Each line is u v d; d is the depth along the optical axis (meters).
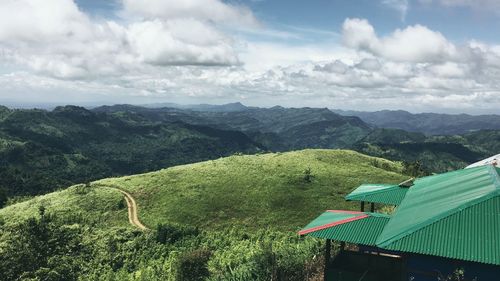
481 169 23.20
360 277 19.58
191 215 91.69
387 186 28.58
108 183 117.50
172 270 50.56
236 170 117.00
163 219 90.50
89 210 98.06
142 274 55.50
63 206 100.56
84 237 78.19
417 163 128.88
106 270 61.00
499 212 15.27
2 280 41.31
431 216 16.12
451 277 14.62
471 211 15.62
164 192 104.81
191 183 108.62
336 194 97.38
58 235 49.41
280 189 99.81
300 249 28.50
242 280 25.31
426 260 15.12
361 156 139.25
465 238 14.57
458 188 19.83
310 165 118.75
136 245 75.44
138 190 108.75
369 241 18.50
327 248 20.36
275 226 83.62
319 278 23.92
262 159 129.12
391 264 20.72
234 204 95.50
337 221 20.47
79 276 48.50
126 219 92.69
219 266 42.56
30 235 46.28
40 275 40.97
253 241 67.75
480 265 14.34
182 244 73.31
